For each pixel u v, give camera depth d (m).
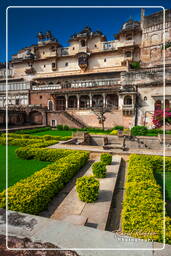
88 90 38.69
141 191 5.27
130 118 33.69
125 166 10.82
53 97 42.88
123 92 34.53
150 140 18.27
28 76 56.53
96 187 5.98
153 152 13.02
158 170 10.19
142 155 11.00
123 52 46.25
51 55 53.62
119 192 7.26
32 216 3.32
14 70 58.69
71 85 42.62
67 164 8.43
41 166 10.52
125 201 4.89
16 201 4.83
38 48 56.78
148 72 34.84
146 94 34.00
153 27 42.31
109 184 7.46
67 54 53.22
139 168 7.84
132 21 46.72
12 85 47.88
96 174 8.27
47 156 11.63
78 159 9.52
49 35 55.34
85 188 5.96
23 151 12.18
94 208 5.59
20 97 46.50
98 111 34.19
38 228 2.96
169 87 32.25
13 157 12.77
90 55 49.84
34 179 6.49
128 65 41.84
